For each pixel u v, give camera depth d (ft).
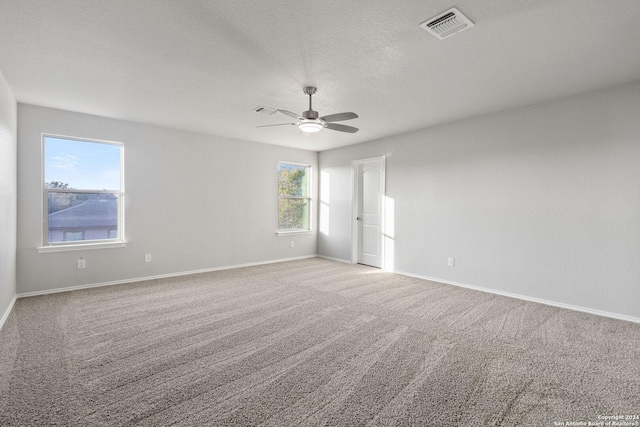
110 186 14.79
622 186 10.59
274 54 8.47
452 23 7.02
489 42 7.85
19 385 6.63
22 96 11.68
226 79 10.11
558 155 11.92
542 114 12.30
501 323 10.23
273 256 20.70
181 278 16.07
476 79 10.09
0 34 7.48
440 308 11.69
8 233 10.61
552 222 12.07
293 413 5.81
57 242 13.51
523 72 9.59
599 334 9.36
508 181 13.23
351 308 11.66
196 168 17.20
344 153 20.97
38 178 12.85
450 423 5.56
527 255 12.73
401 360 7.80
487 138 13.87
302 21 6.97
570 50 8.25
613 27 7.15
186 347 8.45
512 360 7.80
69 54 8.49
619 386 6.70
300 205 22.30
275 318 10.61
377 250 19.48
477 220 14.23
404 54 8.48
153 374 7.11
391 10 6.57
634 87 10.32
